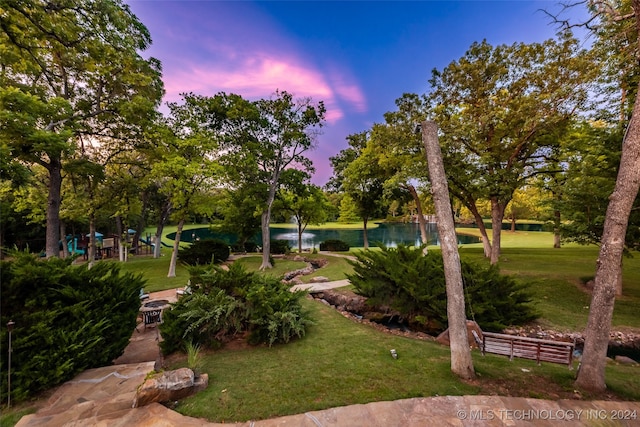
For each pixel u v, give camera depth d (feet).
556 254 56.18
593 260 47.75
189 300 18.19
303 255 70.38
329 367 13.94
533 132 40.24
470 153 46.60
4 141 26.40
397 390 11.36
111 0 33.50
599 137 28.14
